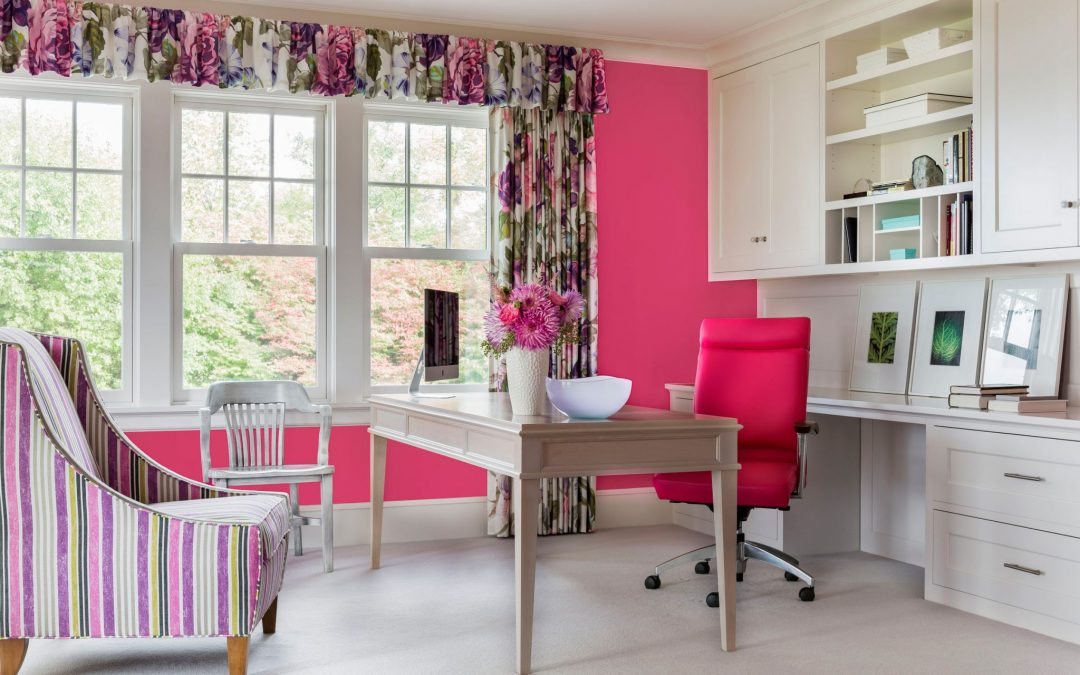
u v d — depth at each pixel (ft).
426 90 15.42
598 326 16.94
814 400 14.33
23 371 8.48
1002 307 13.32
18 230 14.24
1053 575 10.70
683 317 17.56
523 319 10.48
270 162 15.39
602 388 9.76
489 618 11.30
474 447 10.47
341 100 15.37
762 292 17.94
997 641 10.55
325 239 15.65
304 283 15.56
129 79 14.19
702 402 13.60
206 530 8.56
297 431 15.17
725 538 10.10
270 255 15.34
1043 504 10.80
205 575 8.53
